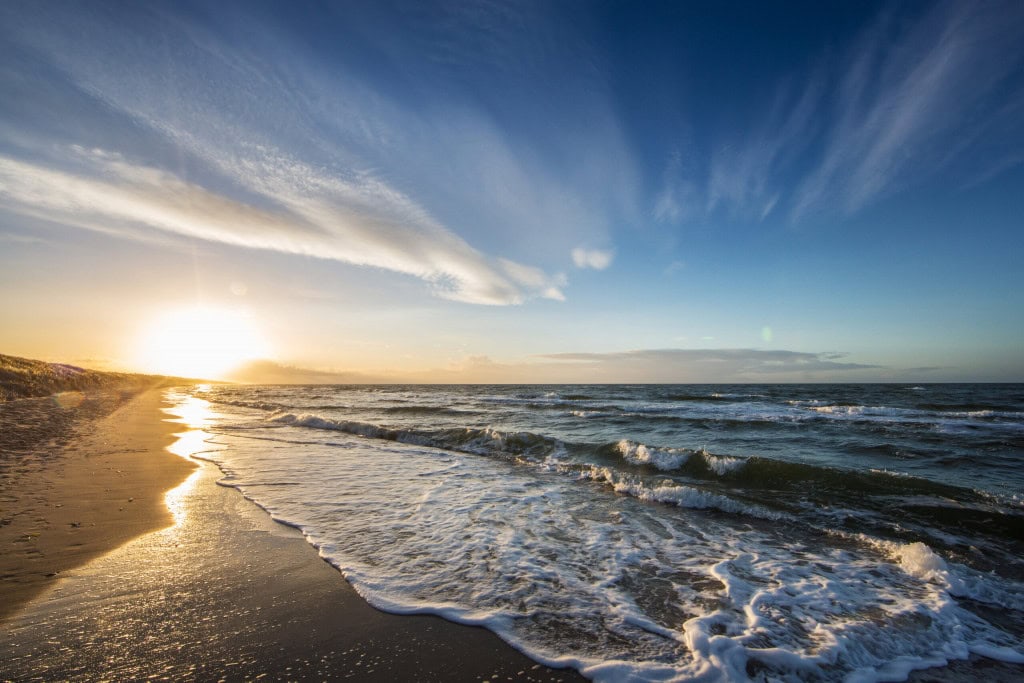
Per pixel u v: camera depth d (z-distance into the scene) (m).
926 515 6.34
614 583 4.30
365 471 9.13
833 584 4.41
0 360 29.38
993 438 12.44
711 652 3.12
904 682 2.98
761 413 19.98
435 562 4.61
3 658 2.71
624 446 10.99
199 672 2.66
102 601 3.48
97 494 6.45
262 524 5.56
